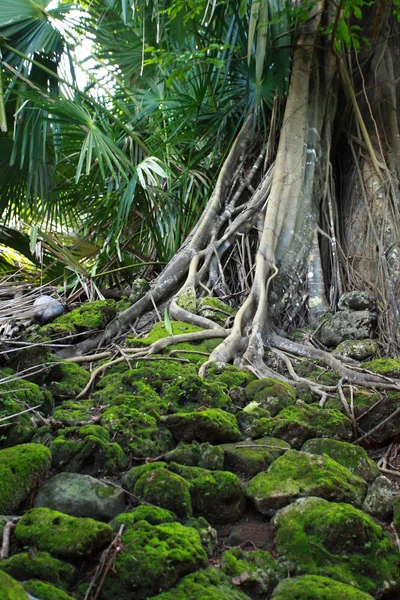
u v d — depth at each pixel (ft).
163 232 22.82
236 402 11.91
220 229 18.90
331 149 21.33
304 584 7.45
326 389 13.00
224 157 22.07
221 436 10.48
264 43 18.58
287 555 8.21
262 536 8.68
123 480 9.12
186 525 8.50
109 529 7.65
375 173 19.57
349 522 8.36
